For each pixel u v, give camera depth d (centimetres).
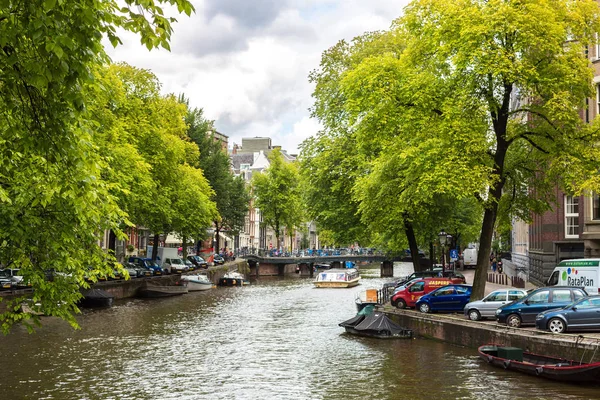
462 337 2698
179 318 3891
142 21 869
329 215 4256
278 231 9950
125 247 7350
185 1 835
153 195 4856
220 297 5503
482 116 2755
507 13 2517
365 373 2225
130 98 4606
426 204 3669
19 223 1438
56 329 3256
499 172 2827
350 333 3228
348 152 4238
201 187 6556
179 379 2161
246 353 2664
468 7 2661
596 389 1909
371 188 3397
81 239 1575
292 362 2459
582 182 2580
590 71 2641
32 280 1466
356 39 4491
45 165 1292
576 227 4247
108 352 2650
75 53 897
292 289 6588
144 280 5447
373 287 6919
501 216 3278
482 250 2888
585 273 2902
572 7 2703
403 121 2816
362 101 2916
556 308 2466
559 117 2523
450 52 2692
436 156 2641
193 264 7462
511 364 2177
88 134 1271
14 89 1007
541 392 1875
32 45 955
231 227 8456
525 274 5666
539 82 2614
